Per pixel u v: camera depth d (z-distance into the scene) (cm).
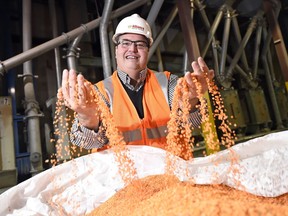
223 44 288
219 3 286
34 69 259
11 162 174
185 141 73
